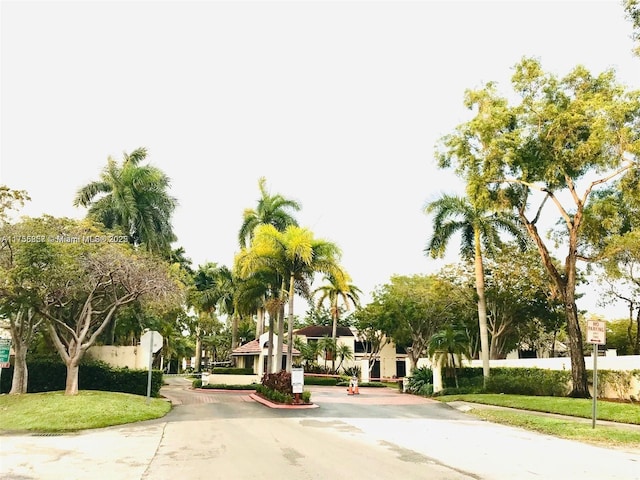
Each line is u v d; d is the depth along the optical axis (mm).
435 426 16422
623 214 25469
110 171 33281
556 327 38656
